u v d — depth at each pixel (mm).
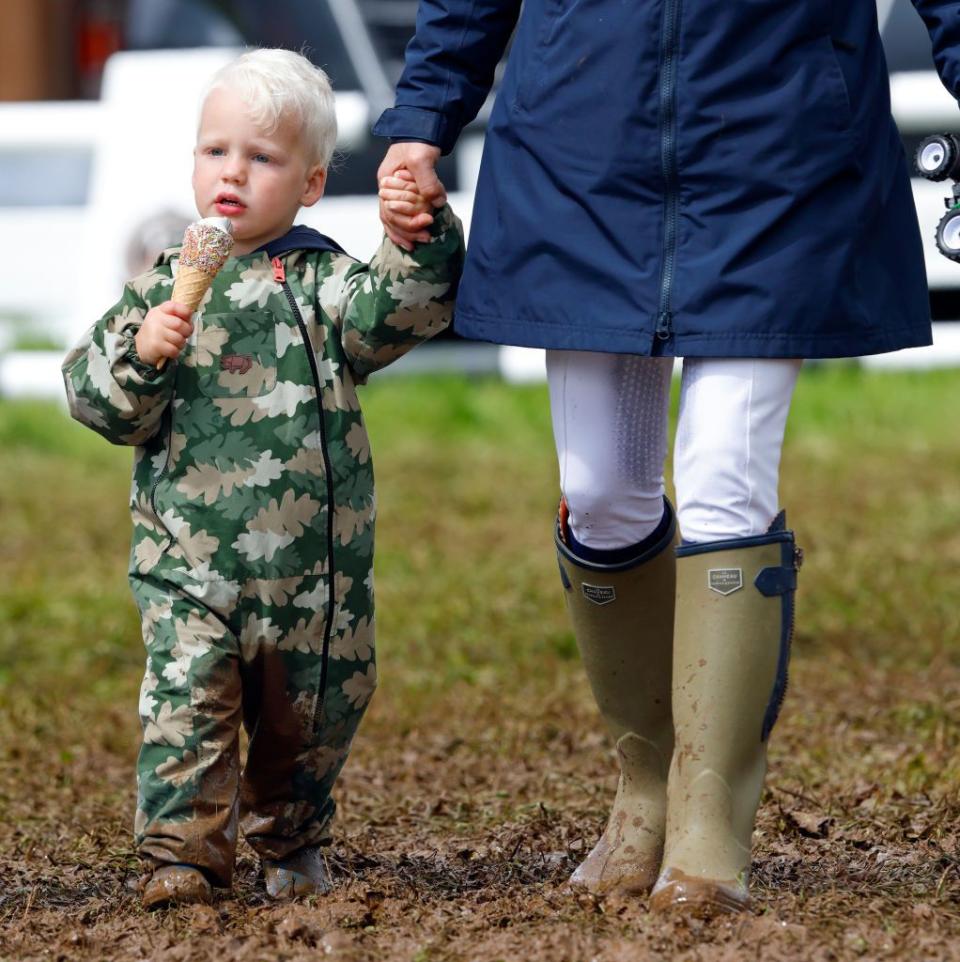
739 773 10938
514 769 17953
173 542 11883
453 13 11828
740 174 10633
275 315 12000
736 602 10859
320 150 12422
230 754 11852
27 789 17484
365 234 44719
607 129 10812
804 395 45156
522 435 42906
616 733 12273
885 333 10961
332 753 12344
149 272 12328
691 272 10672
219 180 12086
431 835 14969
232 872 11977
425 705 21297
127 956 10773
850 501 34312
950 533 31281
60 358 48156
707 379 10844
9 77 56438
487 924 11062
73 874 13648
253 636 11891
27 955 11039
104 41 55906
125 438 11945
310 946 10758
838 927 10656
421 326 11984
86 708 21688
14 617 26891
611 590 11969
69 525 34156
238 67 12258
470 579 28656
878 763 17156
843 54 10883
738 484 10836
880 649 23406
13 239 49656
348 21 46125
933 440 40938
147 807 11812
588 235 10930
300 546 11883
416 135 11781
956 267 44656
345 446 12070
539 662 23469
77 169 49969
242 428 11859
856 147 10836
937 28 10828
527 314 11109
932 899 11562
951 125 44000
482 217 11516
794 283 10617
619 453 11602
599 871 12086
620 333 10758
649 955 9992
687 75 10625
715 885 10625
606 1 10844
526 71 11258
